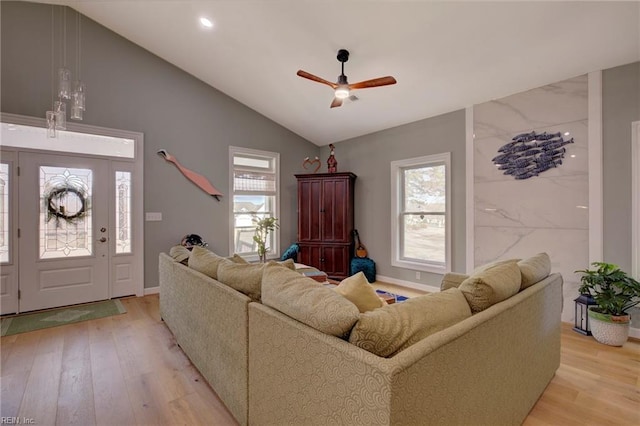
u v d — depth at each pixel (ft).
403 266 15.67
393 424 2.80
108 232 12.95
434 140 14.26
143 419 5.65
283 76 13.58
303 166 19.72
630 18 7.72
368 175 17.38
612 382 6.91
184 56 13.80
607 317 8.69
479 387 4.13
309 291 4.26
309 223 17.84
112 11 11.84
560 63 9.70
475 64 10.38
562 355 8.17
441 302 4.38
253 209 17.83
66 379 6.93
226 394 5.76
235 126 16.69
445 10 8.43
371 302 4.83
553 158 10.64
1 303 10.89
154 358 7.93
